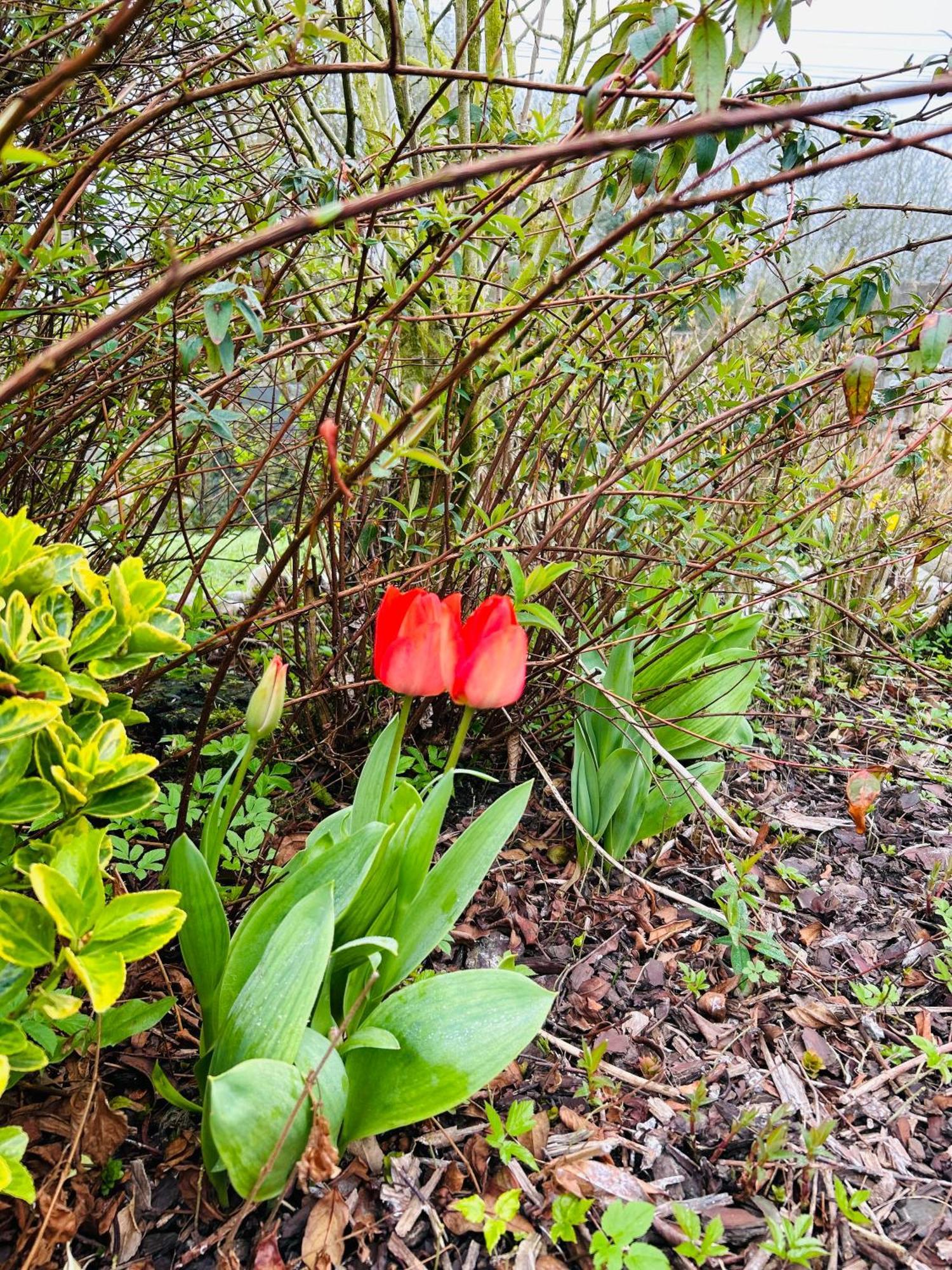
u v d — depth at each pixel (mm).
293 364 941
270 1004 481
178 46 890
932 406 1013
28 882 465
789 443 853
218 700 998
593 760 822
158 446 1074
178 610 783
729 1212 554
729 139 520
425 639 504
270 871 753
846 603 1260
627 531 813
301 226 357
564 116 1097
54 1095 555
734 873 773
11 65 752
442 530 853
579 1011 696
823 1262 538
